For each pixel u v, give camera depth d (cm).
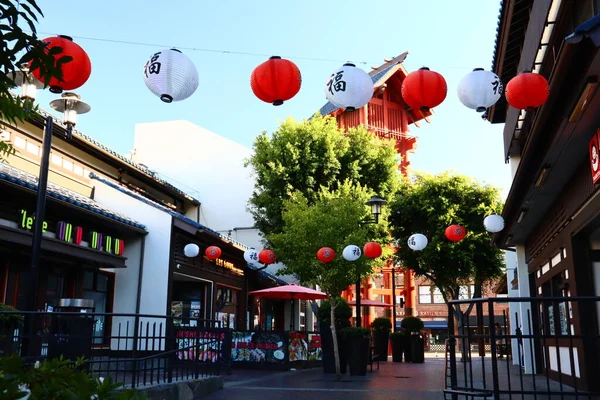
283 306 2631
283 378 1316
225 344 1405
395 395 962
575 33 499
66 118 898
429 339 4422
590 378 914
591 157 736
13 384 186
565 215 993
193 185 2547
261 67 618
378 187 2209
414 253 2481
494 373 679
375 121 3212
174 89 581
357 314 1589
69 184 1584
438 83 633
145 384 810
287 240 1444
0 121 379
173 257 1636
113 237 1565
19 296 1234
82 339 744
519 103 620
